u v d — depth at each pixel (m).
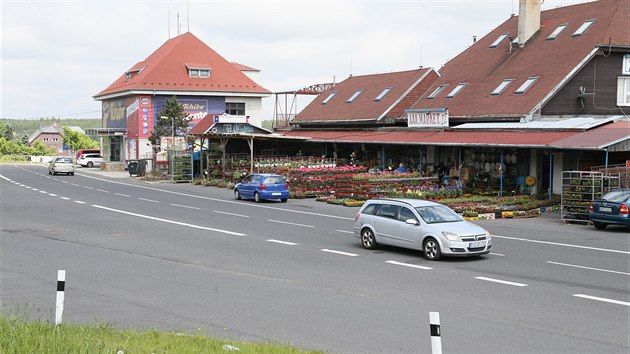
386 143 42.62
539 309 12.52
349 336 10.53
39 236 23.14
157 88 69.25
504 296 13.70
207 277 15.75
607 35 39.41
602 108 39.66
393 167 46.09
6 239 22.31
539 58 43.00
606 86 39.72
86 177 62.31
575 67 38.72
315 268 17.09
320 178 40.62
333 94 63.50
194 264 17.61
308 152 57.25
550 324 11.39
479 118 41.47
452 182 39.50
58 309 9.49
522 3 45.81
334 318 11.75
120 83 80.31
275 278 15.67
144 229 25.23
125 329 10.55
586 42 40.25
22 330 8.86
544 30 45.94
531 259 18.61
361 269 16.97
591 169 30.58
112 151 80.75
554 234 24.31
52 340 8.48
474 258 18.80
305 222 27.77
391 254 19.50
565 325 11.32
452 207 31.09
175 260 18.25
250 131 51.09
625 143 28.33
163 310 12.28
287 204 36.28
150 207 34.19
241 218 29.23
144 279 15.44
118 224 26.80
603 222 25.66
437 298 13.50
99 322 11.05
